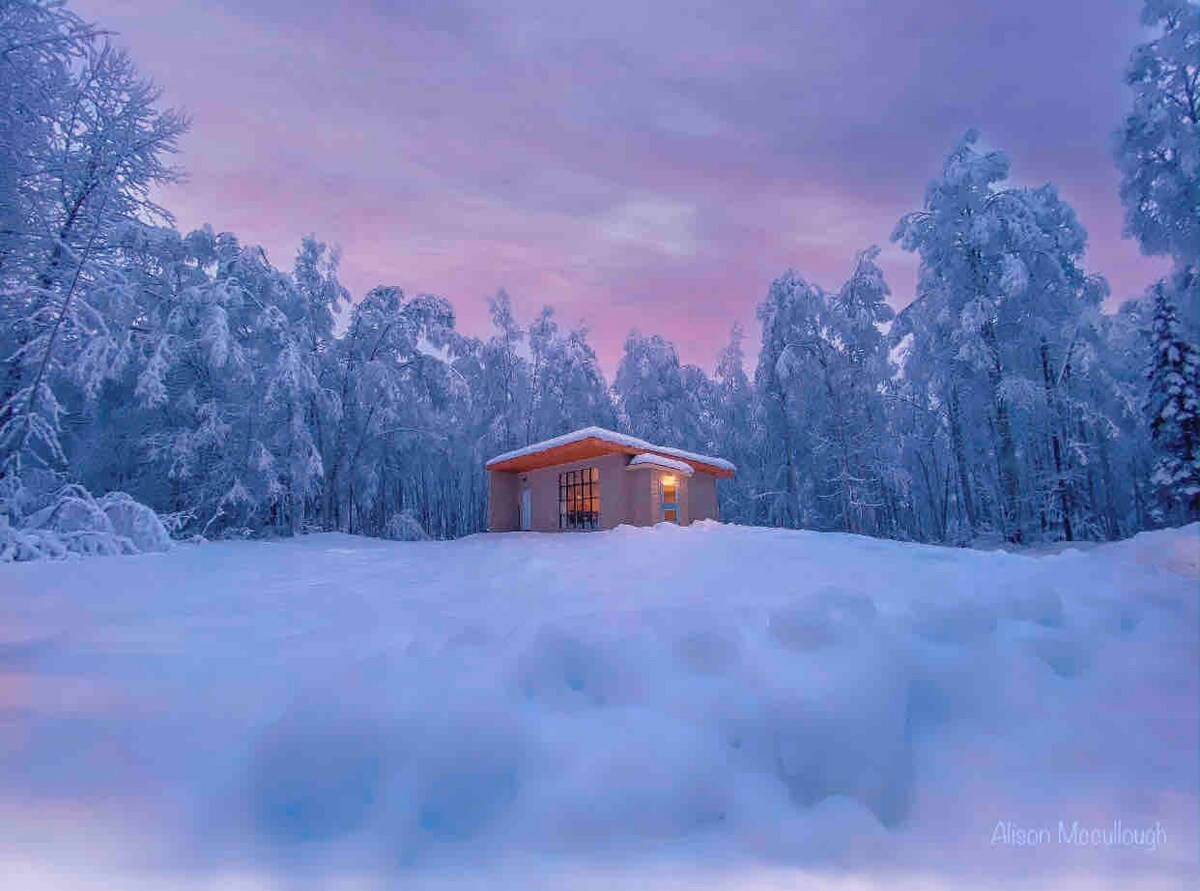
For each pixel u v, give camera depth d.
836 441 24.64
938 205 20.80
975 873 1.82
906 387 27.16
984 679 2.96
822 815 2.01
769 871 1.75
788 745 2.32
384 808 1.92
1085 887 1.75
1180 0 16.06
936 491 31.66
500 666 2.73
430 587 5.20
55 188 10.89
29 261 10.77
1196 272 16.58
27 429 10.62
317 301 23.59
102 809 1.80
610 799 1.98
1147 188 17.31
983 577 4.72
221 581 6.00
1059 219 21.88
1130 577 4.82
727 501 32.56
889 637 2.96
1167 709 2.85
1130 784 2.31
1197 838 1.99
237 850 1.71
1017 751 2.52
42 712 2.37
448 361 27.19
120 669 2.87
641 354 33.53
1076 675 3.22
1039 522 19.78
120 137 11.34
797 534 8.33
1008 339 20.11
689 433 33.03
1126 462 24.11
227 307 18.56
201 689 2.62
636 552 6.67
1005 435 19.00
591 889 1.64
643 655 2.83
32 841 1.63
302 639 3.32
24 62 9.17
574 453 15.81
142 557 9.16
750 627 3.17
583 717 2.44
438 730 2.19
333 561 8.33
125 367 16.66
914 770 2.38
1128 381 22.62
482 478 33.03
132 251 14.59
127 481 18.48
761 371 27.42
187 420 18.84
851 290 25.31
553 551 7.91
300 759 2.04
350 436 24.17
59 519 10.28
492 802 2.03
